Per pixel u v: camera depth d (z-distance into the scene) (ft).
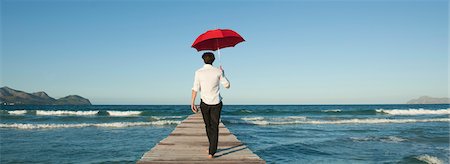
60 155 37.27
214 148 16.67
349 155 39.32
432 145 47.65
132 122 81.82
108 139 51.13
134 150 40.83
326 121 89.45
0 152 39.04
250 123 83.97
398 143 49.26
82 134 57.82
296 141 50.49
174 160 16.28
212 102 16.14
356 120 93.50
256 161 16.29
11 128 67.97
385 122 90.58
